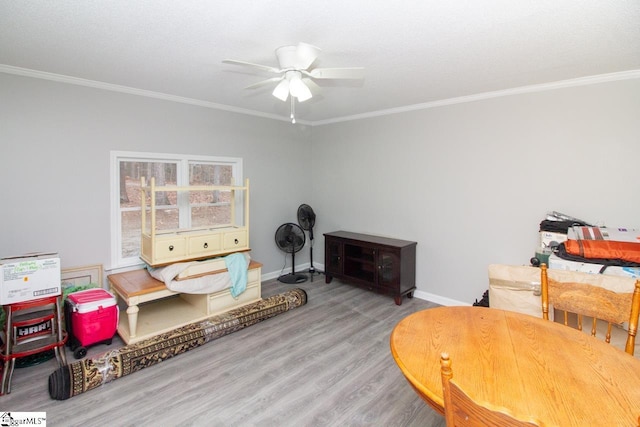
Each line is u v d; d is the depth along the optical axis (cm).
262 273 480
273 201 486
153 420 203
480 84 315
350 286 461
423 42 221
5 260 238
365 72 280
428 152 396
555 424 98
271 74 290
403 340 151
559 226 285
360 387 238
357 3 172
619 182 281
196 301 349
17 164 285
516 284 199
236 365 265
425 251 407
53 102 299
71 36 215
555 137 310
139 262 360
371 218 461
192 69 279
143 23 197
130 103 342
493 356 136
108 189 334
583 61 253
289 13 184
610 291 170
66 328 286
